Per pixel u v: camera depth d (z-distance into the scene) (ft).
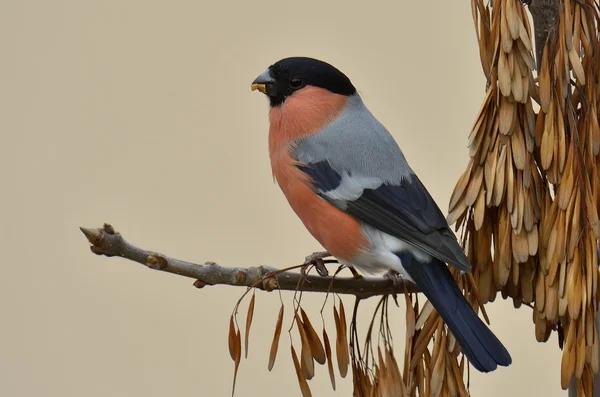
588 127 12.33
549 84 12.07
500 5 12.36
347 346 12.67
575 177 11.85
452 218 12.55
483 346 12.20
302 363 12.51
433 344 12.95
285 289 14.40
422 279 14.30
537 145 12.46
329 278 14.65
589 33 12.39
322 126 17.81
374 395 12.66
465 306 12.92
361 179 16.72
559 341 13.21
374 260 16.08
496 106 12.39
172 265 12.42
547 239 12.13
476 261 13.06
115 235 11.78
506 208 12.50
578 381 11.98
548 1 13.03
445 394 12.74
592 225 11.77
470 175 12.56
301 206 17.52
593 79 12.46
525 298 12.85
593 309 11.85
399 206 16.02
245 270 13.09
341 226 16.51
